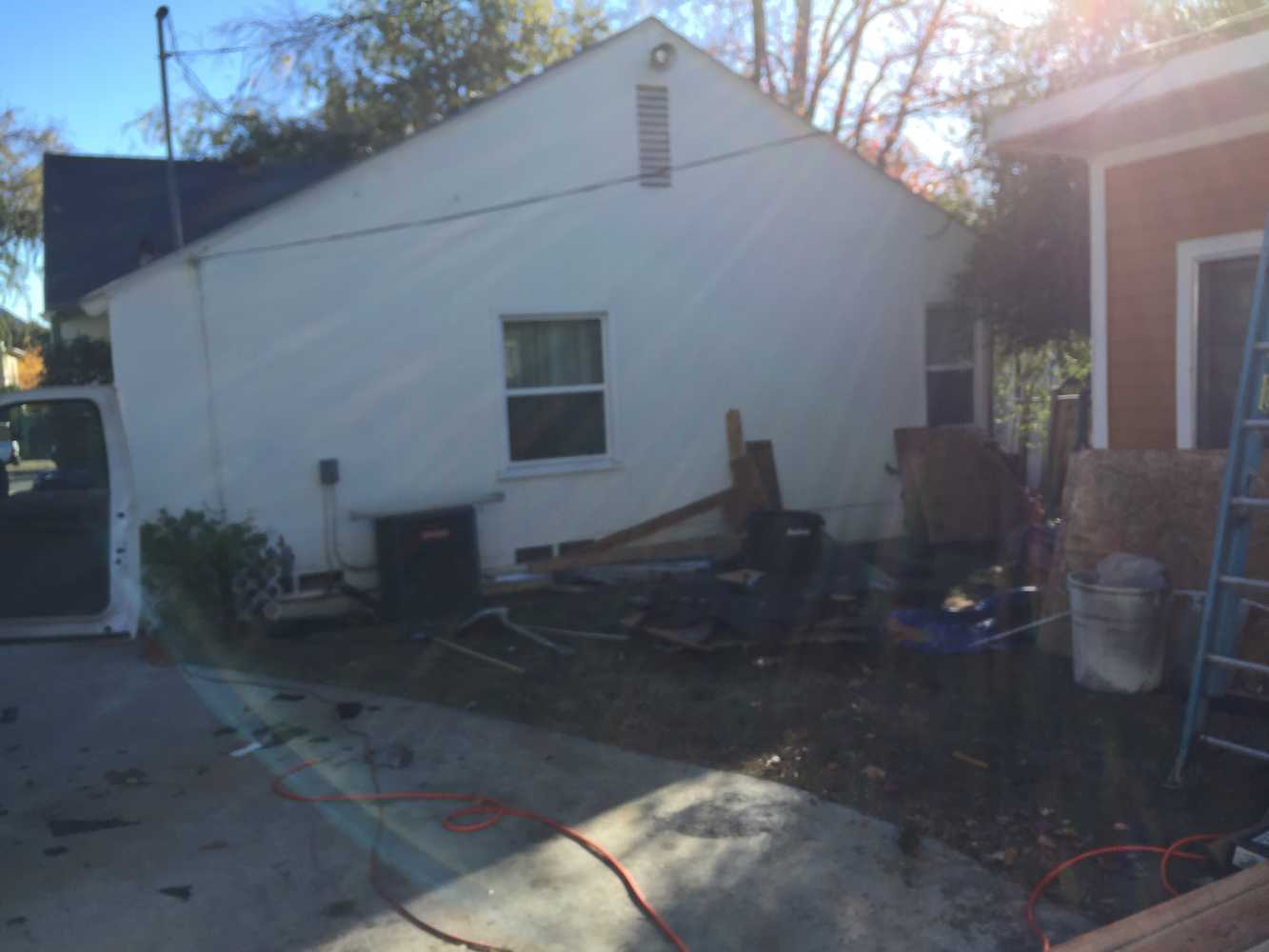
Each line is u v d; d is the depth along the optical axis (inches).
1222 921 116.5
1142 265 276.7
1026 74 454.9
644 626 276.5
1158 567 223.5
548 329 379.9
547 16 737.6
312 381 339.6
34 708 243.9
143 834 173.6
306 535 341.4
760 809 177.6
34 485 207.8
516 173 365.4
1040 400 489.1
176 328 322.7
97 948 138.3
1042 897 145.2
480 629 304.3
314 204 336.5
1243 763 185.6
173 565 300.2
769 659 263.3
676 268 395.9
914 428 437.1
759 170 408.8
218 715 236.7
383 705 241.1
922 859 157.9
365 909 147.1
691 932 139.6
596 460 387.5
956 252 449.4
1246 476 180.7
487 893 151.2
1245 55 211.5
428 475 357.7
